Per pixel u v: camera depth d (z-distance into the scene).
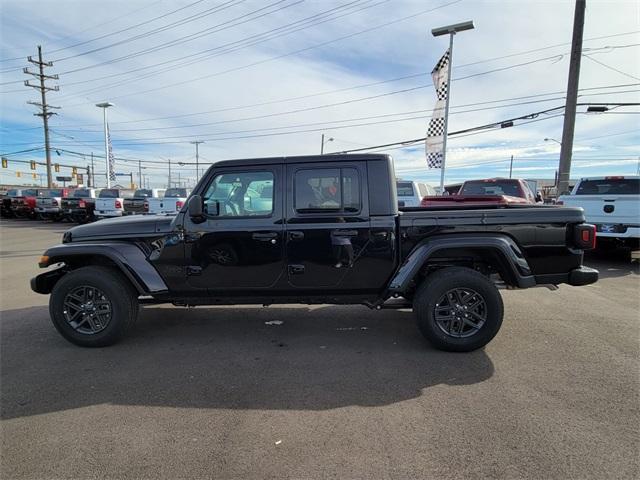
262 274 4.52
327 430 2.95
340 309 6.08
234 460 2.63
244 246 4.48
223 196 4.58
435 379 3.74
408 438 2.84
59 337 4.99
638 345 4.50
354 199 4.43
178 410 3.26
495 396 3.41
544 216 4.37
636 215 9.00
